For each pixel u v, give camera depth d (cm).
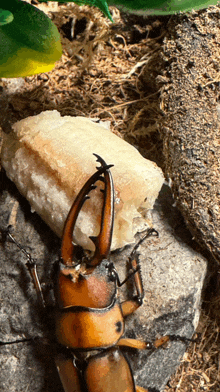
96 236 21
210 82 23
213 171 22
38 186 22
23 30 21
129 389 21
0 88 24
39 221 23
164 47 23
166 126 23
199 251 23
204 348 24
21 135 23
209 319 24
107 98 25
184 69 23
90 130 23
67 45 25
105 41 25
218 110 23
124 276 23
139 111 25
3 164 23
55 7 25
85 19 25
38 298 22
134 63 25
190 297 22
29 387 22
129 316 22
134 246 23
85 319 21
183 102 23
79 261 22
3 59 21
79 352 22
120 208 22
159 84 24
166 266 23
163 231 23
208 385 23
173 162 23
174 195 23
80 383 21
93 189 21
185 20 23
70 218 21
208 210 22
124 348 22
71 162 22
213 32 23
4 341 22
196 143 23
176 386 23
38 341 22
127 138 25
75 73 25
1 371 22
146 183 22
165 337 22
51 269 23
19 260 23
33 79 25
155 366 22
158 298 22
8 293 22
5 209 23
